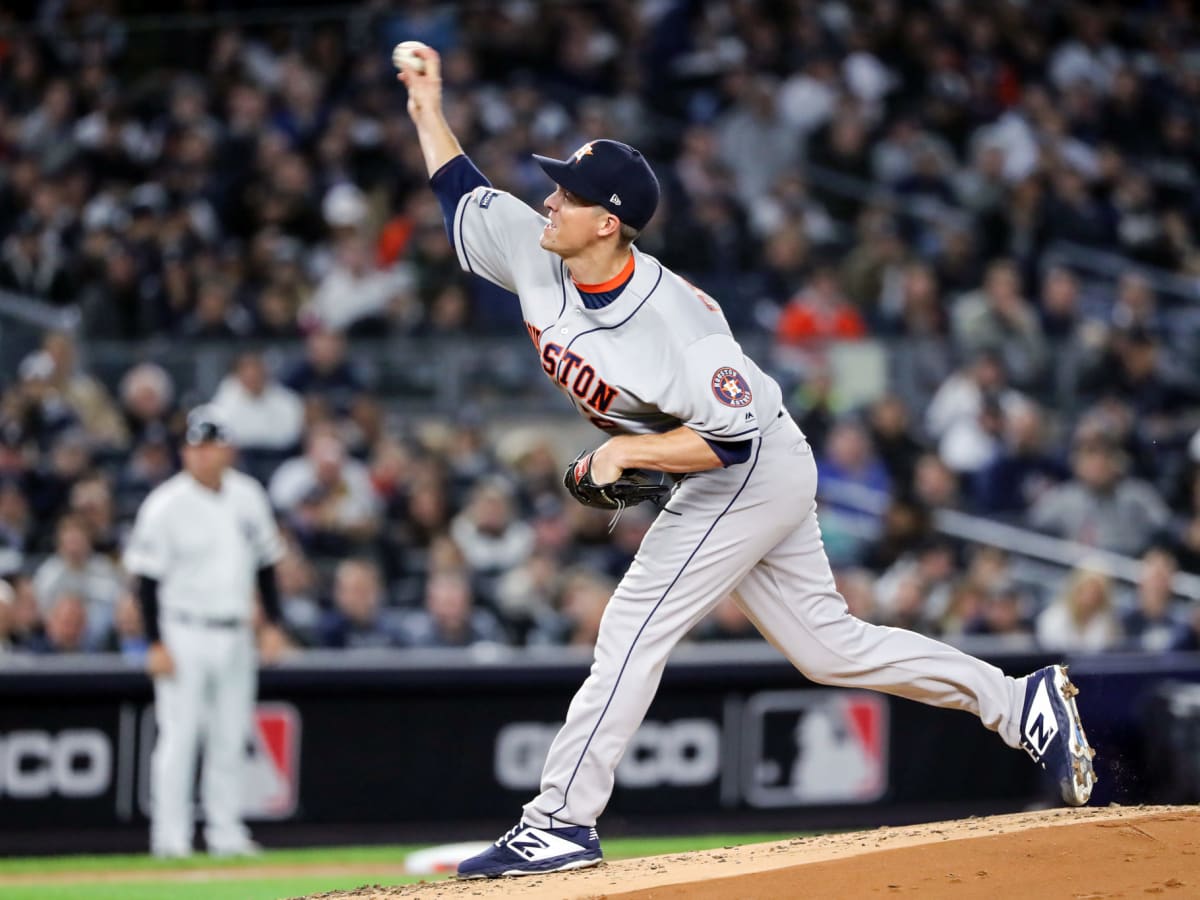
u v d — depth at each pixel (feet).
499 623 100.22
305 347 118.62
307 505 107.04
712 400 37.88
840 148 141.59
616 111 145.38
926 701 43.75
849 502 111.86
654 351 38.63
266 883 70.28
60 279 126.52
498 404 117.19
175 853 78.07
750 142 141.69
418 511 107.86
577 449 117.08
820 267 131.34
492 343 117.50
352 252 125.90
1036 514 114.42
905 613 99.60
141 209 126.93
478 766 87.92
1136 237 140.26
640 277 39.19
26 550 106.01
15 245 127.95
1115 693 86.48
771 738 89.76
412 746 87.35
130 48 144.56
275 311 121.49
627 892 36.81
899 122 144.15
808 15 151.23
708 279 128.16
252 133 139.85
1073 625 97.81
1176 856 38.01
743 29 150.00
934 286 128.67
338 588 99.45
